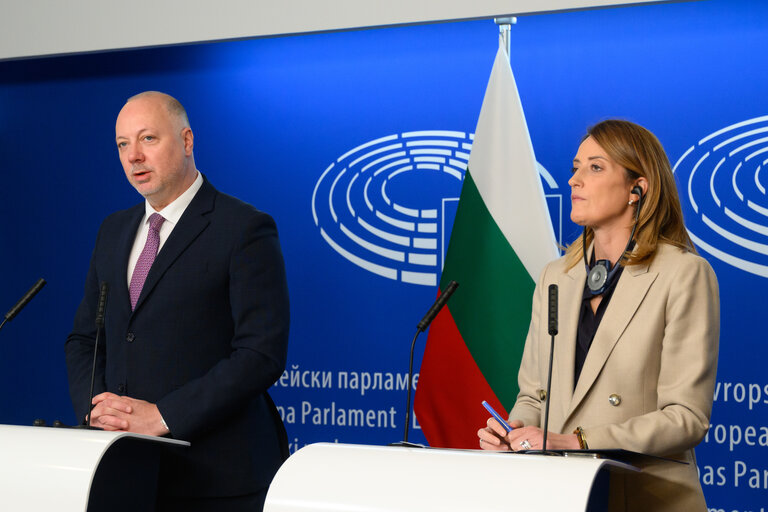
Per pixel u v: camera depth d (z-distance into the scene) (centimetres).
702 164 381
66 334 477
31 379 481
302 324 442
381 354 428
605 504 181
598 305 231
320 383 437
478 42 418
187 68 466
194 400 245
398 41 432
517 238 374
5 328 486
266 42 454
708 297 218
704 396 212
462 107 419
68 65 483
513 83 386
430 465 171
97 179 476
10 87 492
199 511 250
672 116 386
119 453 203
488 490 159
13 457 194
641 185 231
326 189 441
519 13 372
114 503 200
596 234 238
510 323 369
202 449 250
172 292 261
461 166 418
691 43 384
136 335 261
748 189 373
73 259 478
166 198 275
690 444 207
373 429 427
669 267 221
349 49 440
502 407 365
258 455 260
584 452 179
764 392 366
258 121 454
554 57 404
